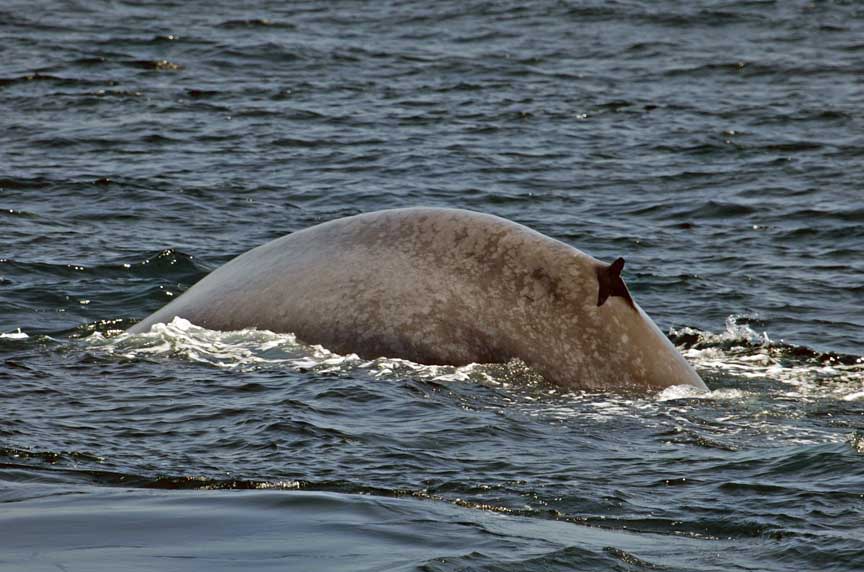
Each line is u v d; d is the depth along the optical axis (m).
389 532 25.30
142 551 23.83
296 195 74.62
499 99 108.75
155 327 41.53
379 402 35.59
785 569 24.41
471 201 75.25
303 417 34.06
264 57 123.06
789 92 115.06
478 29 146.38
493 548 24.55
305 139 90.56
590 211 73.88
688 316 53.00
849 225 70.62
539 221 71.06
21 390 36.25
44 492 27.88
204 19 143.62
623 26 149.25
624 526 27.12
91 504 26.89
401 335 38.56
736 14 156.38
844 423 36.09
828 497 28.75
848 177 83.44
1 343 42.00
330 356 38.59
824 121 102.44
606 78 120.50
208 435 32.69
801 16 155.88
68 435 32.41
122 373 38.22
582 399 37.03
